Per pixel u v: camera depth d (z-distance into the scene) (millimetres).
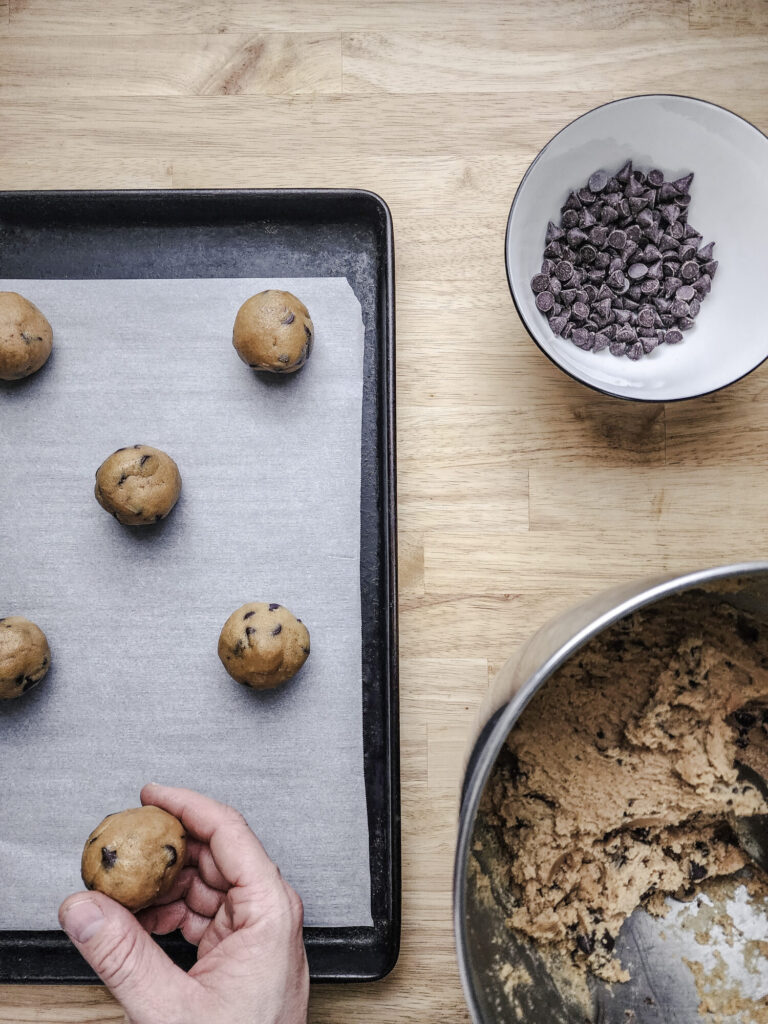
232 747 1104
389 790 1091
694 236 1143
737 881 1068
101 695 1107
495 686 919
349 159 1169
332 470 1127
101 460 1126
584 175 1125
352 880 1093
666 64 1172
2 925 1079
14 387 1127
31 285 1133
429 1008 1108
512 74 1170
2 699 1093
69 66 1168
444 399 1165
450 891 1121
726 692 1026
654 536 1161
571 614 902
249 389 1133
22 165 1164
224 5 1171
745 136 1079
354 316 1133
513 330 1167
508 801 1030
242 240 1146
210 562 1121
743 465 1167
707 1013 1036
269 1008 947
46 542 1121
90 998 1112
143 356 1133
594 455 1166
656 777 1024
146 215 1140
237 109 1170
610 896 1027
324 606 1116
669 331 1137
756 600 1013
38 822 1094
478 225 1168
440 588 1155
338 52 1172
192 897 1076
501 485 1163
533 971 1015
